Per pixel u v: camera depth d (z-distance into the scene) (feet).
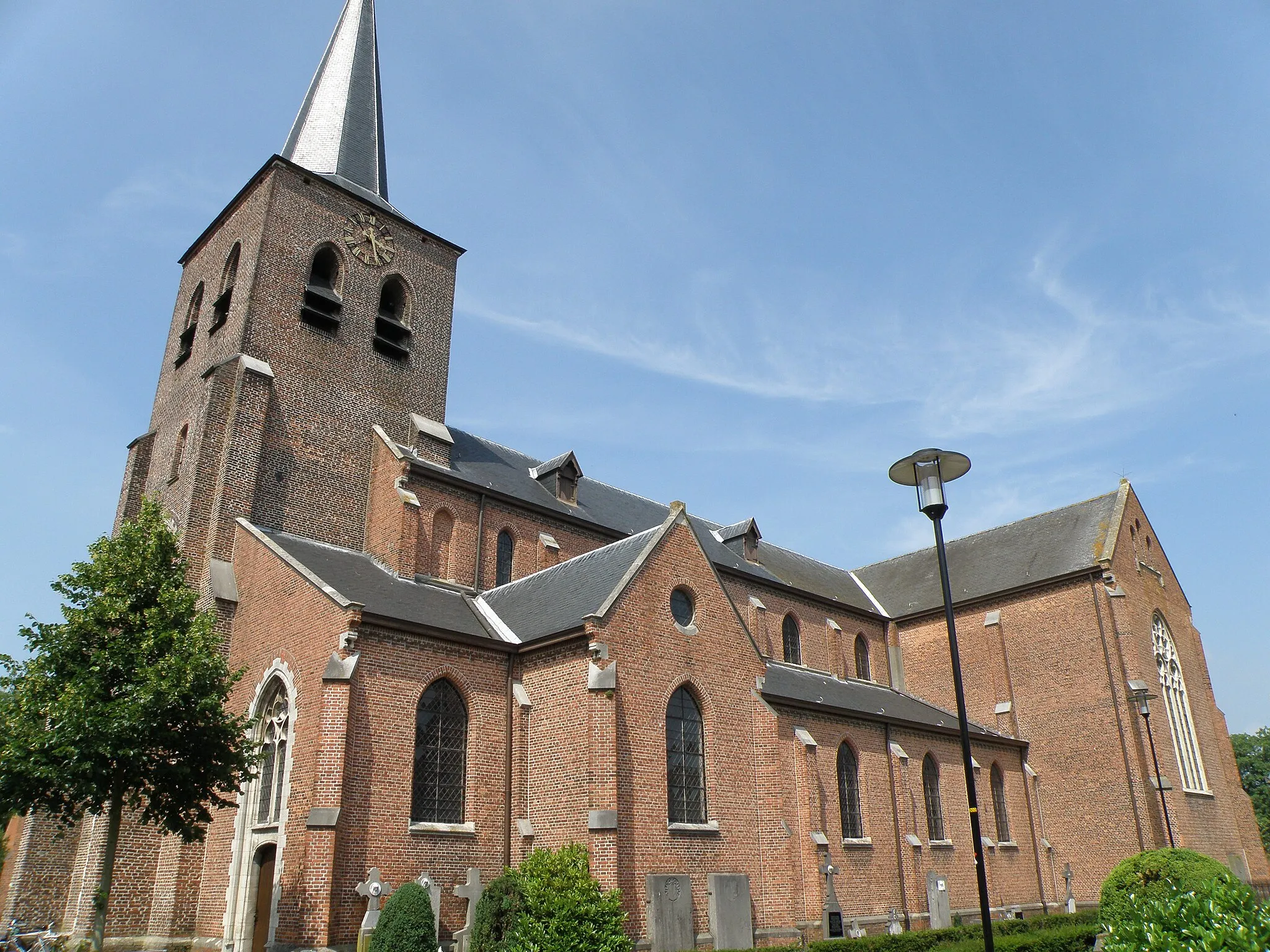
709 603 97.14
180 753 70.49
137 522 81.66
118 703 66.18
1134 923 40.78
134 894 85.76
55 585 72.74
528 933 67.62
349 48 144.87
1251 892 41.09
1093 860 136.77
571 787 81.51
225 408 105.29
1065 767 142.82
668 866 82.84
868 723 118.62
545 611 94.79
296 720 81.05
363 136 138.00
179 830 71.20
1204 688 161.79
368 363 120.57
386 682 79.71
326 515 109.29
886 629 169.99
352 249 123.34
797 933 90.74
